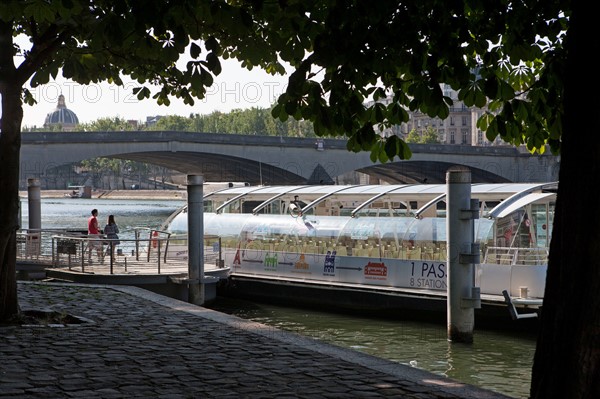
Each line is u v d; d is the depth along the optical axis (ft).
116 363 29.55
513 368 49.65
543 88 26.58
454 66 23.99
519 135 27.71
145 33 23.21
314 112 24.27
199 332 36.91
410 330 63.41
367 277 72.43
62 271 71.97
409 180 293.23
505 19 25.68
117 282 69.00
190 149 222.28
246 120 515.09
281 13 24.93
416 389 25.43
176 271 72.54
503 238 64.08
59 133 205.36
